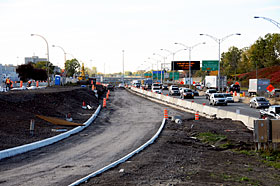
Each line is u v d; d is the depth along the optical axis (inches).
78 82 3740.2
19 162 499.2
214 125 1019.3
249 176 441.7
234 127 969.5
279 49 4741.6
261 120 626.8
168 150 618.8
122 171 440.1
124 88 4702.3
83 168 464.8
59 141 709.3
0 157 516.4
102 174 426.6
